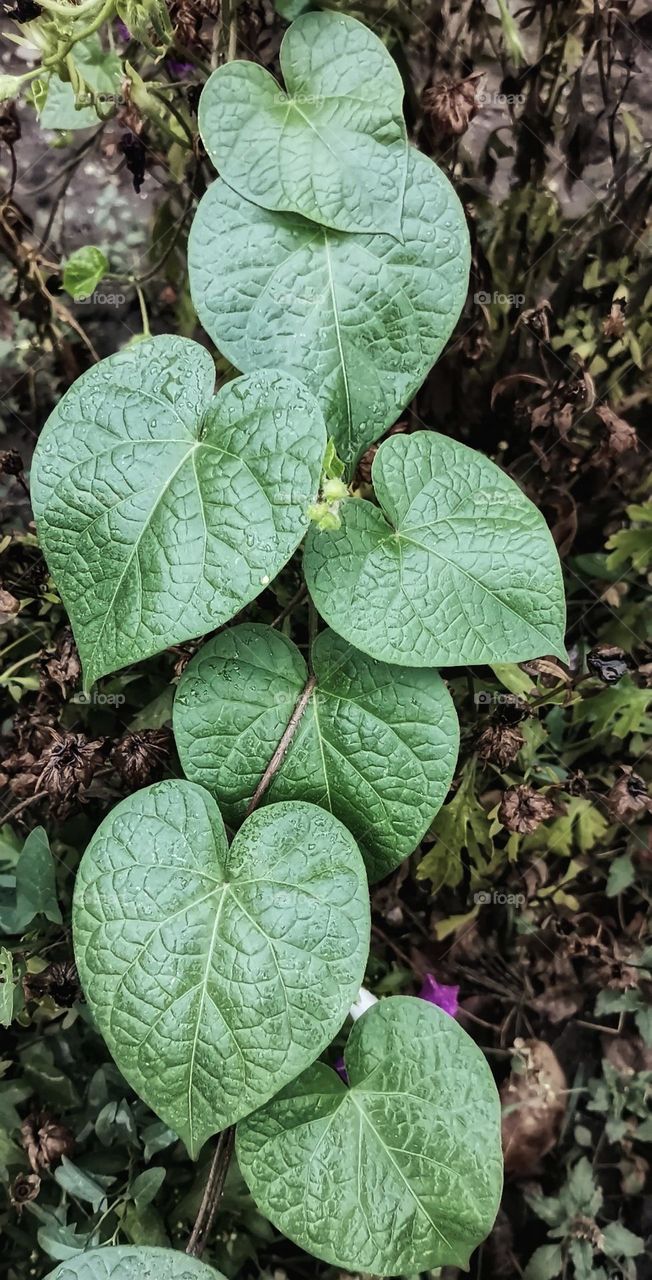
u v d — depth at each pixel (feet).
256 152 1.67
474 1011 2.29
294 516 1.59
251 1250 2.08
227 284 1.68
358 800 1.73
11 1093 2.07
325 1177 1.65
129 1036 1.60
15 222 2.05
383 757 1.73
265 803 1.72
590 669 2.07
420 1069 1.70
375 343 1.70
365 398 1.70
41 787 1.96
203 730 1.72
